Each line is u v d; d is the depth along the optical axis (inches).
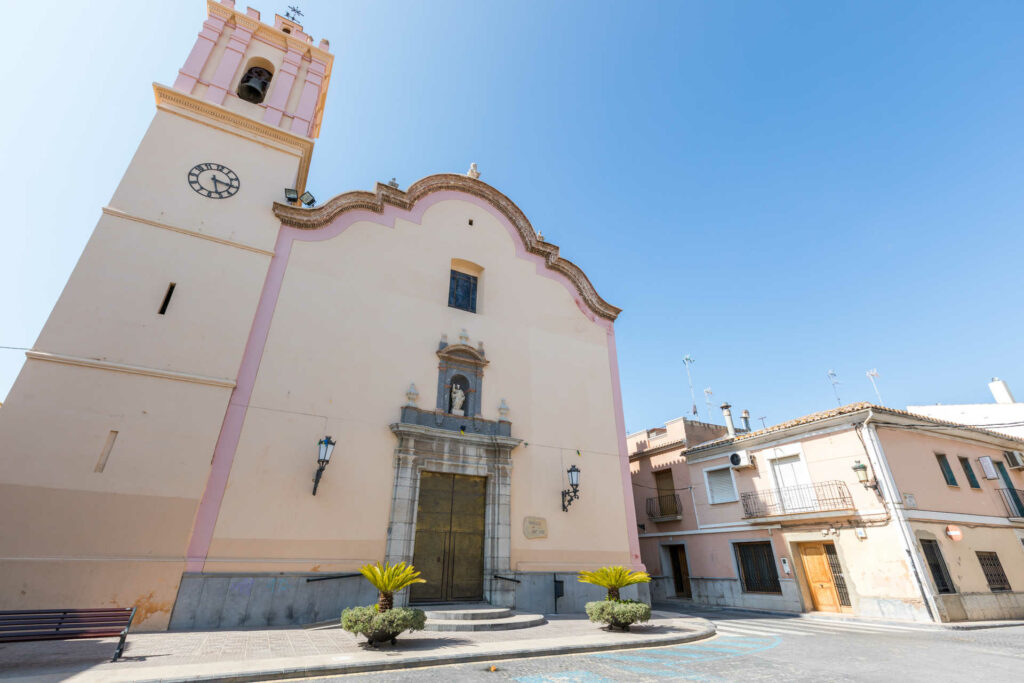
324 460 466.0
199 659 276.7
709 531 820.6
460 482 565.0
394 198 641.6
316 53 695.7
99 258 452.1
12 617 263.0
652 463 968.9
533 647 331.9
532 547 571.8
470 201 719.1
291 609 424.8
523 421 630.5
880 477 612.1
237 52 627.2
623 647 362.0
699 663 312.5
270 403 479.2
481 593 533.6
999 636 462.9
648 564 927.0
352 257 584.7
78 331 421.4
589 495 640.4
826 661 326.0
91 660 267.7
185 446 430.0
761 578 732.0
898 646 393.4
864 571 612.7
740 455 778.2
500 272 703.1
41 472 375.6
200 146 548.1
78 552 370.6
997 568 658.2
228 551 418.6
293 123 628.7
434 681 252.7
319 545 455.8
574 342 730.8
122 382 425.1
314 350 520.7
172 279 478.0
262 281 520.7
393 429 526.9
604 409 711.1
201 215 517.3
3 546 351.6
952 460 711.1
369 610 334.3
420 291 619.2
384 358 559.5
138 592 378.9
